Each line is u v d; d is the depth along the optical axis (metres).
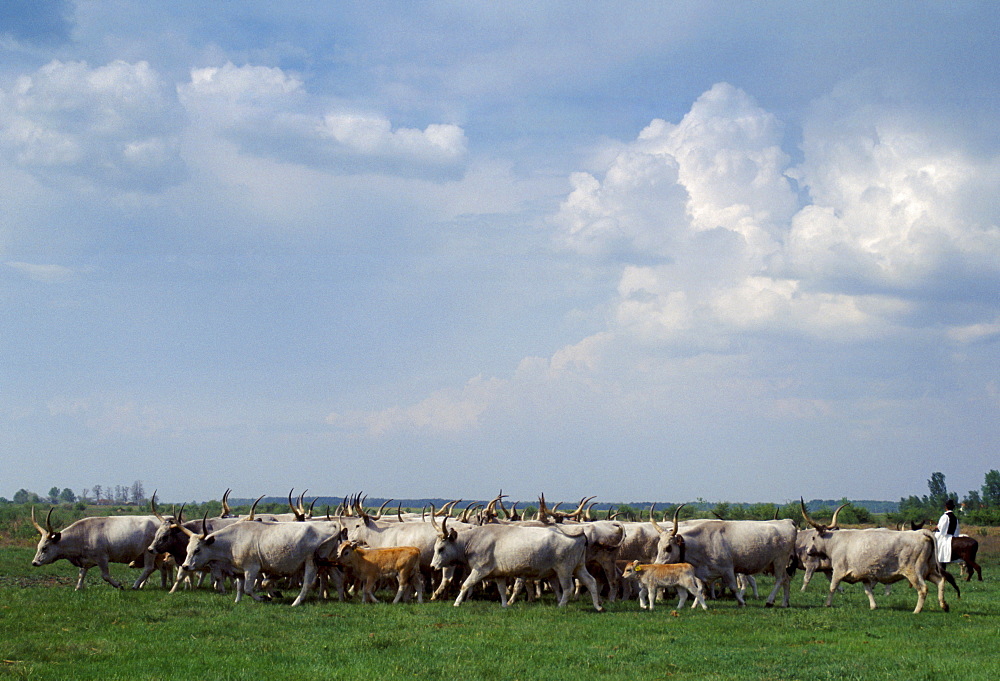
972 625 16.78
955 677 11.77
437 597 21.50
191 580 23.16
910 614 18.39
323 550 20.45
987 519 74.38
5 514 65.31
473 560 20.19
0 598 18.86
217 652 13.36
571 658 13.33
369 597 20.73
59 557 22.20
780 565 20.55
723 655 13.51
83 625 15.47
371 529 23.97
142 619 16.44
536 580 22.12
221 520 25.03
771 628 16.31
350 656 13.14
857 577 19.80
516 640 14.91
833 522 21.44
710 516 66.88
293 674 11.77
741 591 20.27
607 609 19.48
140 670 11.90
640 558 22.69
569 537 19.88
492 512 28.61
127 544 22.70
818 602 21.50
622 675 12.05
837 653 13.64
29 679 11.23
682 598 19.67
